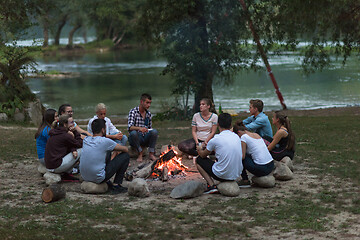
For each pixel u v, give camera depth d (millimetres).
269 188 6883
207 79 21469
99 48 84000
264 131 8047
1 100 19172
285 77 38938
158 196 6598
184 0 19328
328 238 4672
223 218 5410
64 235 4793
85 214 5562
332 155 9352
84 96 31828
